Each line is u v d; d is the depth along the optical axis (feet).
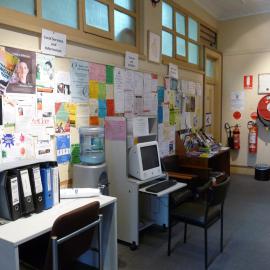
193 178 12.19
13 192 6.31
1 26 7.33
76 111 9.54
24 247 6.80
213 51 19.47
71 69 9.30
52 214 6.72
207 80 19.42
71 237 6.08
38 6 8.41
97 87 10.29
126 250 9.77
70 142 9.37
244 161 20.56
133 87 12.05
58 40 8.74
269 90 19.36
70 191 7.88
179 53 15.99
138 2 12.60
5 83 7.44
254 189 16.87
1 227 5.99
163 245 10.13
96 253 8.12
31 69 8.07
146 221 11.28
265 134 19.70
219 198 8.60
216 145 17.60
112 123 9.87
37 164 6.92
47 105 8.58
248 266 8.77
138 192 9.70
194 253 9.57
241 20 19.97
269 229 11.37
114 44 11.19
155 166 10.55
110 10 11.07
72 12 9.71
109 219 7.77
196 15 17.49
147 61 12.97
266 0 17.95
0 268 5.61
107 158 10.09
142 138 10.53
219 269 8.61
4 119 7.45
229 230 11.29
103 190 9.05
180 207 9.59
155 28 13.39
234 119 20.68
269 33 19.16
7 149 7.54
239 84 20.36
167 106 14.52
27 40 7.97
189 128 16.79
